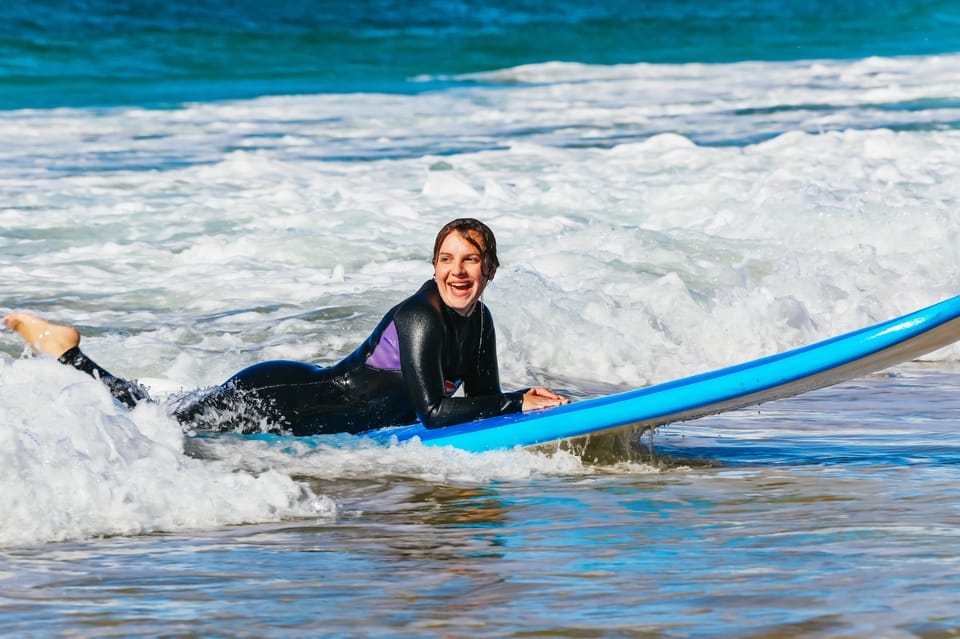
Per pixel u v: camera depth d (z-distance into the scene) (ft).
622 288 109.50
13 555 43.62
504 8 474.49
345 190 151.33
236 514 50.06
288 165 171.01
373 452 64.03
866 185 151.94
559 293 105.40
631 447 65.57
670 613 36.11
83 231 131.85
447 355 66.08
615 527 48.60
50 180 160.04
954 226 130.52
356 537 47.03
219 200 146.82
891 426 74.79
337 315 101.09
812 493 55.21
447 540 46.50
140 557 43.65
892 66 302.04
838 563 41.70
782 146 180.86
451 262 64.49
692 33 420.36
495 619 35.83
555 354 97.04
